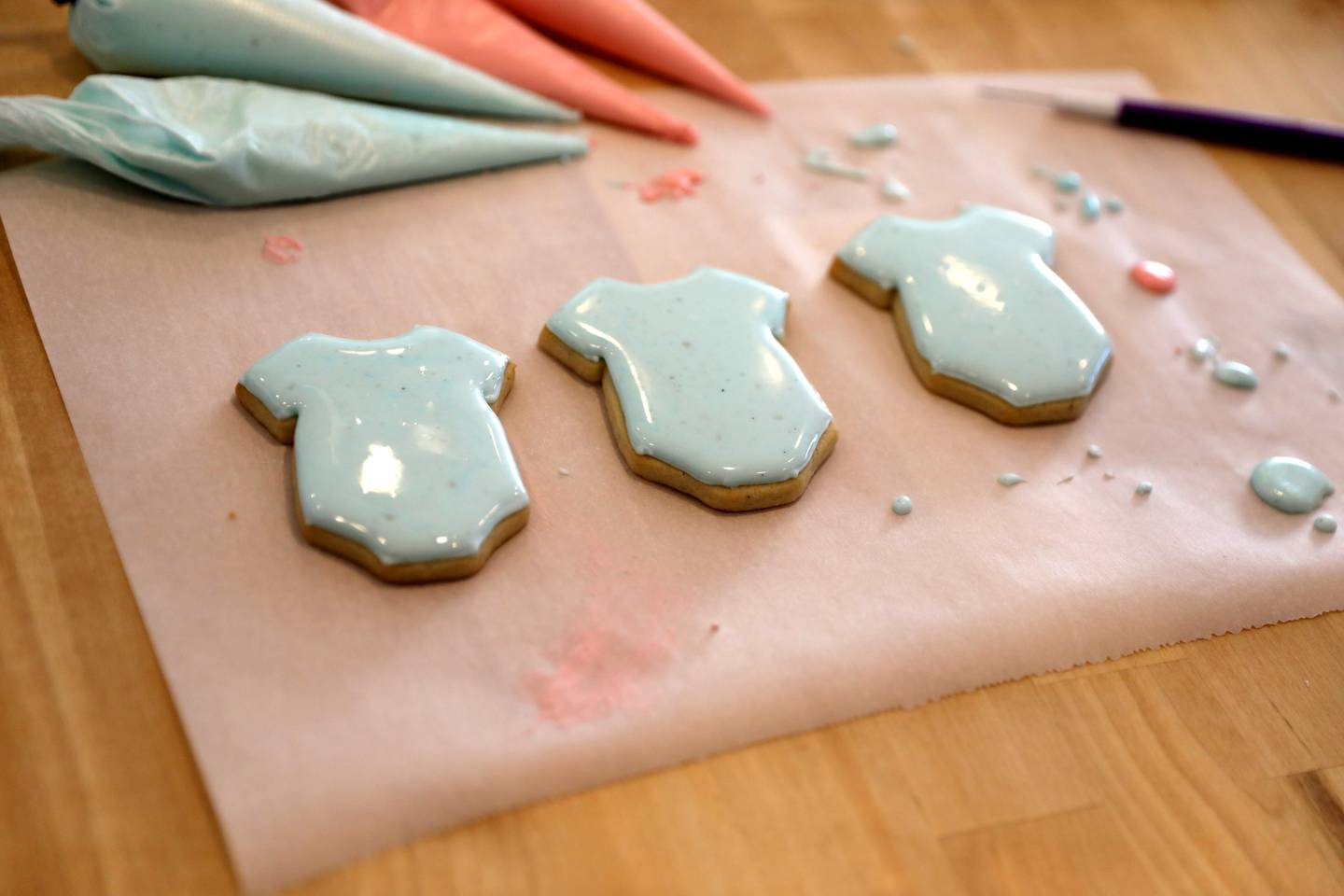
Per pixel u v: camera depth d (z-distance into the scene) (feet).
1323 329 2.04
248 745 1.55
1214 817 1.61
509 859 1.53
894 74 2.30
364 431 1.71
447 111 2.13
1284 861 1.60
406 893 1.51
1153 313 2.02
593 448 1.79
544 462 1.77
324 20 2.02
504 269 1.94
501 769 1.56
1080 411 1.89
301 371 1.75
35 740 1.55
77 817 1.52
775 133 2.18
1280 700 1.70
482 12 2.16
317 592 1.65
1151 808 1.61
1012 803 1.60
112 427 1.73
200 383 1.78
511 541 1.71
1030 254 1.99
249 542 1.67
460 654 1.62
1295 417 1.93
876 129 2.20
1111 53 2.40
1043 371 1.87
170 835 1.52
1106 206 2.15
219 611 1.62
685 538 1.73
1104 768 1.63
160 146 1.90
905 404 1.88
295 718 1.57
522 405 1.82
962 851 1.57
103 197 1.92
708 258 2.00
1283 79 2.40
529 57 2.14
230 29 1.98
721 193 2.08
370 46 2.04
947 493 1.80
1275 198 2.20
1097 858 1.58
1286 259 2.12
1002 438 1.86
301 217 1.96
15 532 1.65
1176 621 1.73
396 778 1.54
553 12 2.20
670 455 1.75
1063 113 2.28
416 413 1.73
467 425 1.73
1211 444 1.89
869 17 2.39
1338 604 1.77
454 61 2.12
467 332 1.87
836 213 2.09
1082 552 1.77
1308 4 2.50
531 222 2.00
